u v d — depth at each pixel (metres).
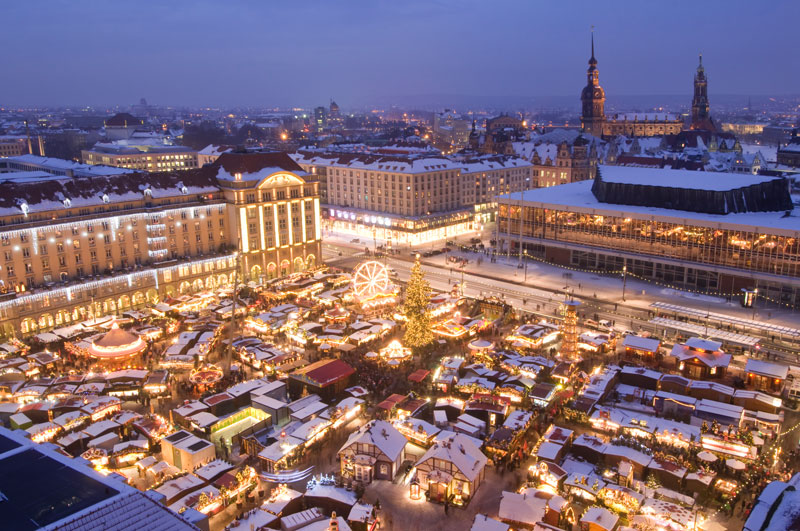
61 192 132.25
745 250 145.38
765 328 113.88
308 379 93.94
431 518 66.69
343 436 83.88
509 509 63.88
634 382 97.06
